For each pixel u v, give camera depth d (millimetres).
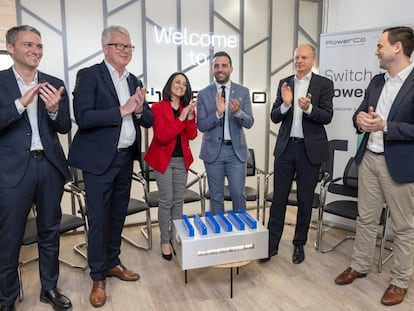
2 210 2035
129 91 2400
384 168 2326
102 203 2305
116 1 3479
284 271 2803
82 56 3432
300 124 2734
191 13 3787
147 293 2496
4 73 2025
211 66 3957
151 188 3910
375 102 2396
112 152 2225
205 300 2414
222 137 2855
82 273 2814
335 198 3771
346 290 2521
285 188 2873
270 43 4160
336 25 4016
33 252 3188
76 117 2160
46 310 2305
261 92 4215
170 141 2785
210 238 2291
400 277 2357
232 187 2941
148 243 3223
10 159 2014
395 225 2350
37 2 3223
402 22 3334
